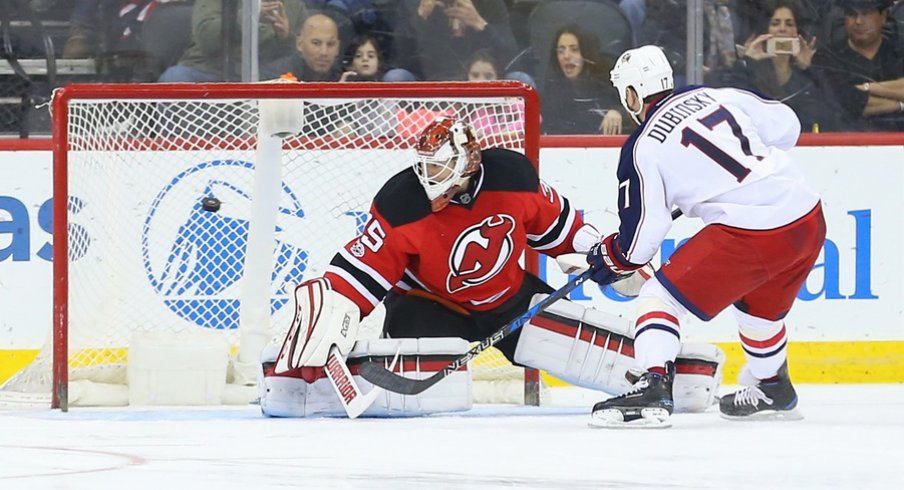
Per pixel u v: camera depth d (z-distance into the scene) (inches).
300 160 689.0
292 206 690.2
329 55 725.3
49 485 313.9
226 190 695.7
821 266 737.6
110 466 352.5
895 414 527.2
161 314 692.1
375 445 402.6
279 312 692.1
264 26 721.6
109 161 653.9
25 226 725.9
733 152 466.6
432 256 529.0
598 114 742.5
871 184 740.7
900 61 745.6
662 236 472.1
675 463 353.7
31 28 727.1
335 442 413.4
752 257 463.8
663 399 461.7
